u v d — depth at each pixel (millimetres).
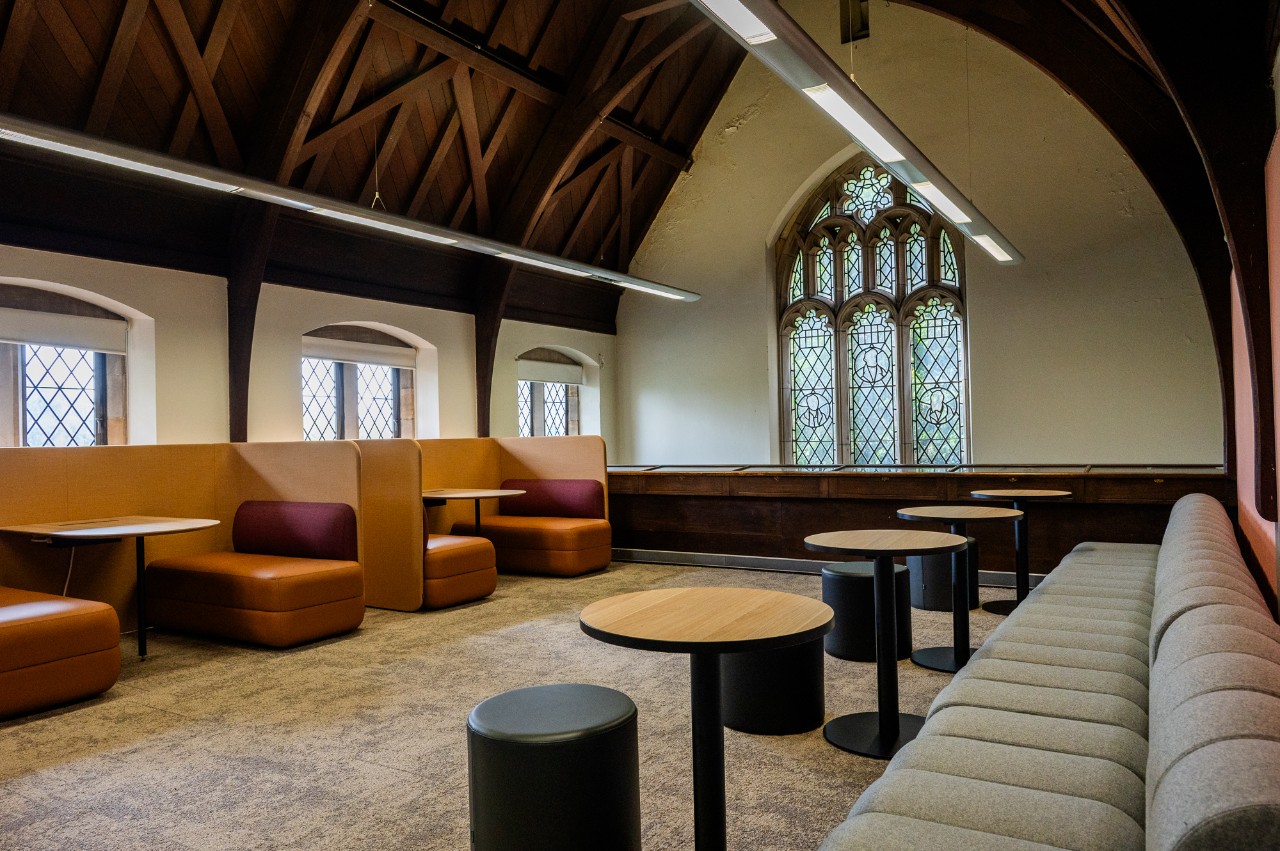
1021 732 1984
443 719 3559
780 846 2404
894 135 4664
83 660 3854
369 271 8266
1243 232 2969
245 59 6223
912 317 9852
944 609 5457
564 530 6945
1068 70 5230
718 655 2076
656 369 11008
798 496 6910
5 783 2955
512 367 9875
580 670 4262
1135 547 4805
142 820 2646
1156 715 1361
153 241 6574
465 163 8328
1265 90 2848
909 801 1651
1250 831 860
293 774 2992
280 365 7480
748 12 3258
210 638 5141
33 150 5570
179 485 5770
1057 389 8648
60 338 6262
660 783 2846
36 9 5156
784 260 10539
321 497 5480
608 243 10477
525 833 2002
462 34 7266
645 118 9562
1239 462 4883
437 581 5742
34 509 5016
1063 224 8609
